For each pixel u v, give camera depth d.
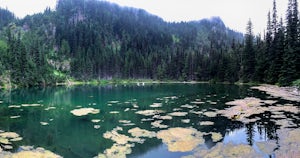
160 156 15.24
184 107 31.56
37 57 90.94
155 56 124.19
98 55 117.50
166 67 111.00
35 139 19.36
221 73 81.62
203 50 144.12
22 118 27.03
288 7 56.56
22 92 57.78
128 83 98.75
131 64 116.12
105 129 21.92
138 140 18.53
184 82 95.44
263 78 61.69
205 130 20.55
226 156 14.66
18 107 34.69
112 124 23.64
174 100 38.41
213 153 15.23
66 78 102.81
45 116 28.03
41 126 23.44
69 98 44.72
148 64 118.12
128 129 21.67
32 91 60.66
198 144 17.11
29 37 134.25
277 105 29.89
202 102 35.16
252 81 65.25
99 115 28.05
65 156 15.70
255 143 16.72
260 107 28.86
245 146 16.19
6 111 31.42
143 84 88.12
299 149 14.90
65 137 19.78
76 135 20.28
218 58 93.69
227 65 79.88
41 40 134.00
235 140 17.59
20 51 77.88
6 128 22.80
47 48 128.12
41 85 83.75
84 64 107.94
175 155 15.34
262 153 14.84
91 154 15.97
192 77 104.31
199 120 24.28
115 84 93.38
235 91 47.75
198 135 19.20
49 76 90.56
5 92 57.75
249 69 68.44
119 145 17.50
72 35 140.00
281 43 56.28
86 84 95.50
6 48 88.06
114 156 15.52
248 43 69.56
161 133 20.11
